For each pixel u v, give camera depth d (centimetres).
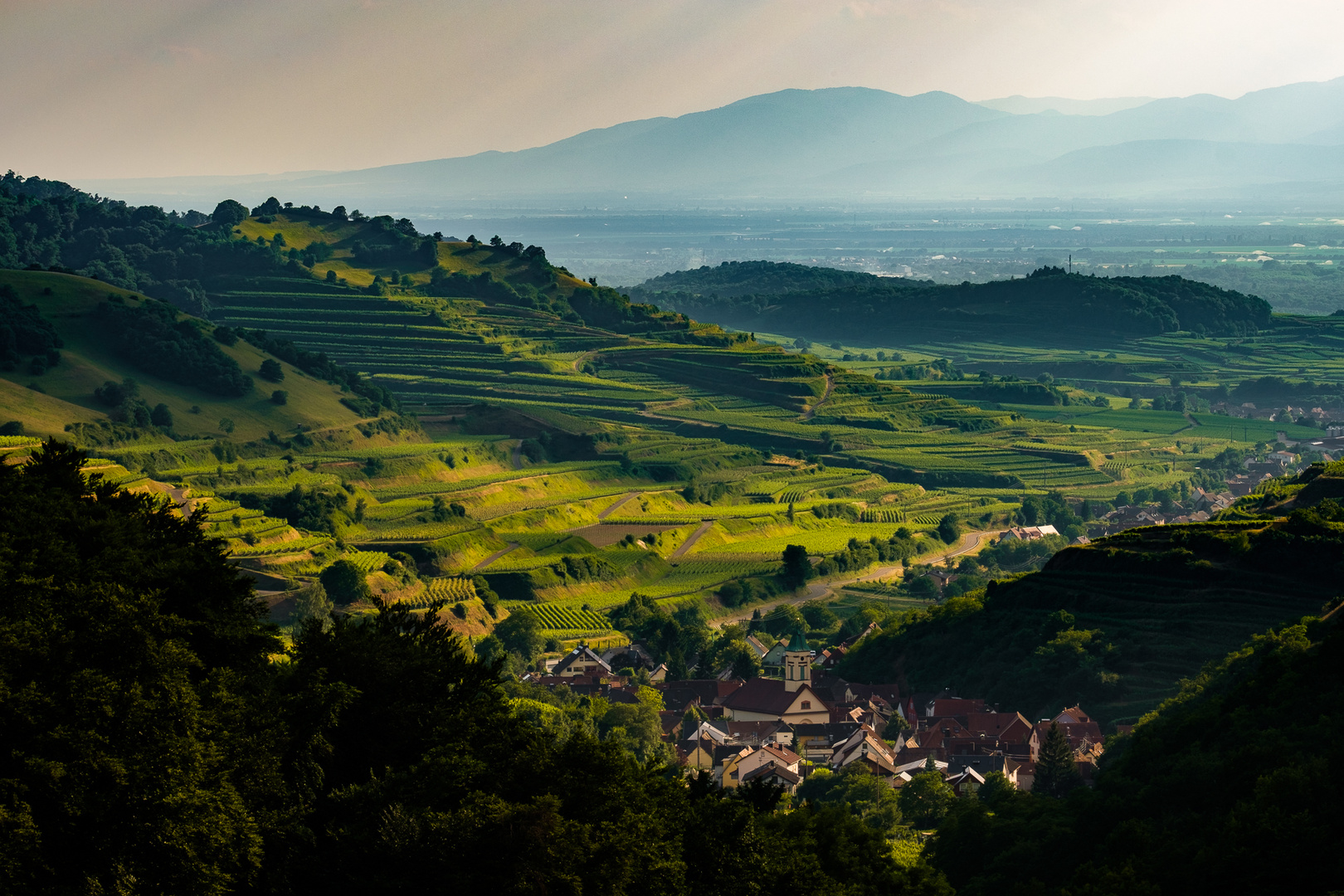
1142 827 11944
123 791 7100
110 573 8662
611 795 8800
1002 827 13575
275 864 7975
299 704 8656
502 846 7962
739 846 9469
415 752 9306
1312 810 10775
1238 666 16638
